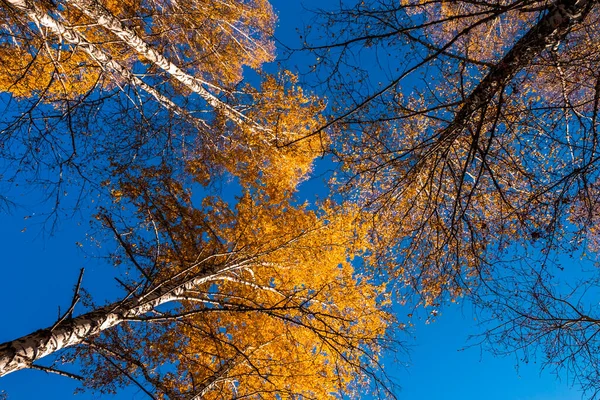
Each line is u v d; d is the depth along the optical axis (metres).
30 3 4.54
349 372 6.03
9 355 3.12
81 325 3.74
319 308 6.88
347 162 5.25
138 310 4.39
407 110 4.42
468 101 4.07
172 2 7.28
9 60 6.02
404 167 5.25
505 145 4.87
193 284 5.23
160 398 4.85
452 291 4.99
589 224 3.94
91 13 5.35
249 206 7.19
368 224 6.21
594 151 3.55
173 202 6.24
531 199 4.02
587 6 3.38
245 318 6.54
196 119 7.44
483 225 4.45
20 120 4.64
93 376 4.52
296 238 6.27
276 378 6.09
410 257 5.28
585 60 3.79
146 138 5.94
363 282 6.93
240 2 10.11
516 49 3.75
